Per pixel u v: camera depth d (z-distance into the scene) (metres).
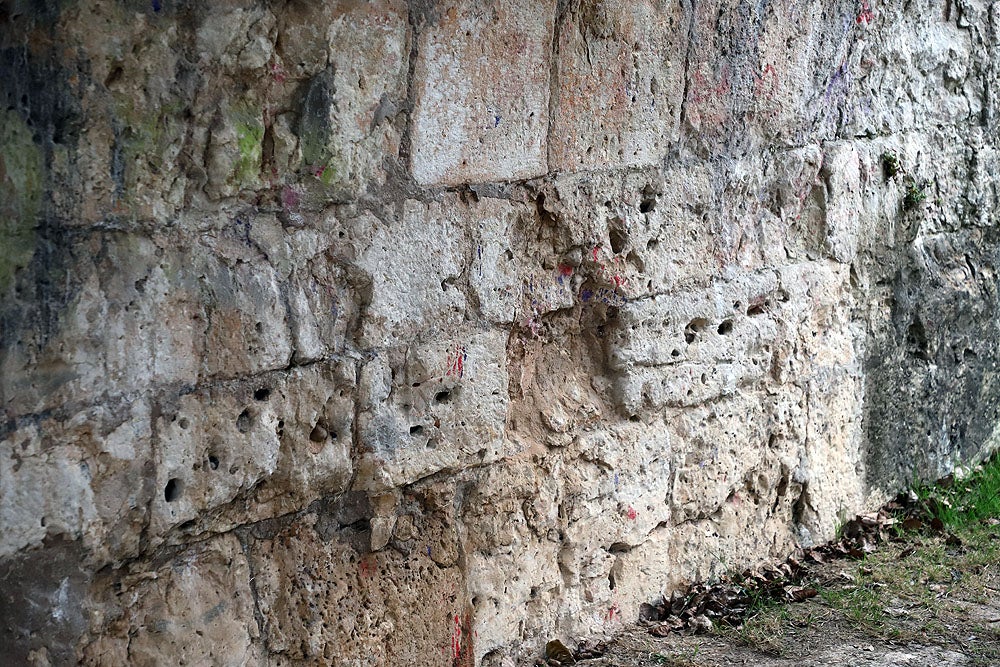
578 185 3.80
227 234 2.83
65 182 2.48
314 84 2.96
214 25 2.71
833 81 4.85
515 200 3.62
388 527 3.34
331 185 3.04
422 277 3.33
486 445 3.60
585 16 3.71
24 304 2.43
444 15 3.25
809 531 4.94
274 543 3.06
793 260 4.76
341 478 3.17
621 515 4.09
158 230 2.67
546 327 3.87
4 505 2.41
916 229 5.44
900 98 5.29
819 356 4.91
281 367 2.97
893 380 5.38
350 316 3.15
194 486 2.79
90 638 2.62
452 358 3.45
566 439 3.87
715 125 4.30
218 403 2.82
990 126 5.82
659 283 4.13
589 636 4.01
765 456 4.68
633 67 3.91
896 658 3.99
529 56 3.54
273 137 2.90
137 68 2.58
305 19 2.90
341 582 3.22
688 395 4.28
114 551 2.64
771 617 4.26
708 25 4.16
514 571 3.75
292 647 3.09
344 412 3.16
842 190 4.91
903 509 5.36
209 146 2.77
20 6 2.36
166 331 2.69
